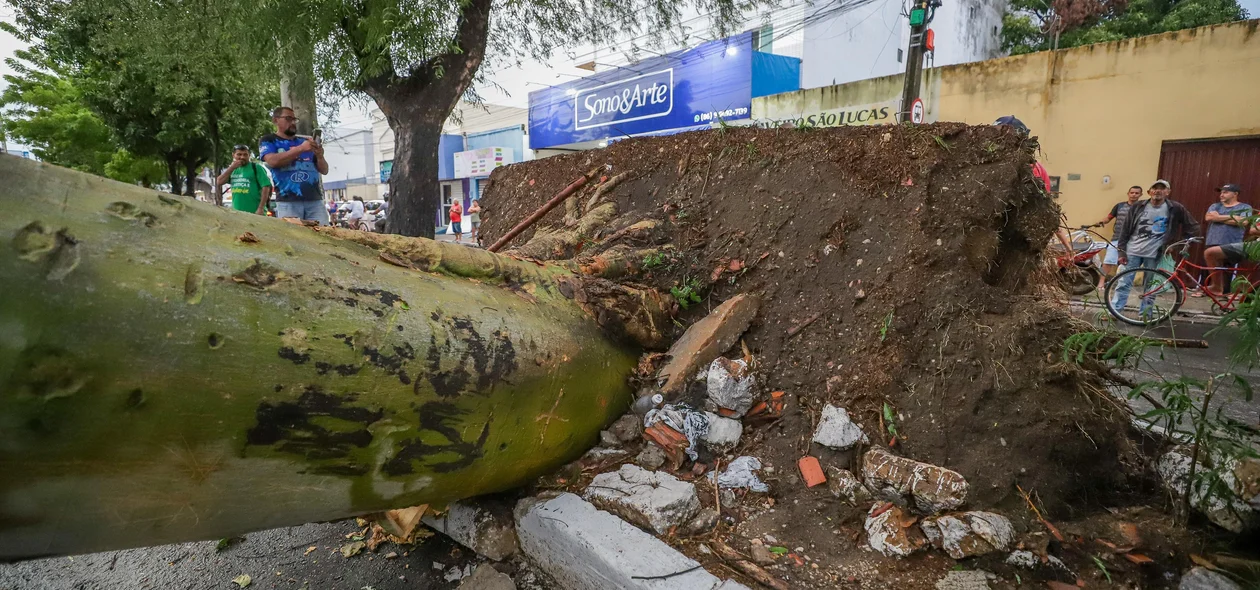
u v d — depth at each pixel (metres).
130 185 1.52
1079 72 9.70
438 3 5.76
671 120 15.52
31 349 1.21
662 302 3.08
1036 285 2.83
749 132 3.55
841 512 2.15
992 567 1.90
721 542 2.08
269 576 2.28
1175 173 9.12
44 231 1.26
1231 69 8.48
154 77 8.14
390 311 1.79
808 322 2.81
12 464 1.24
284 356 1.53
